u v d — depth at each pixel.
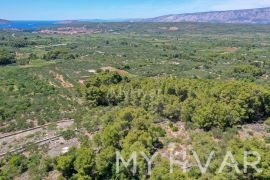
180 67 169.38
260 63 175.12
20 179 56.81
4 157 65.44
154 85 90.56
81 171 51.06
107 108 88.81
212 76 146.38
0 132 79.44
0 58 176.62
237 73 150.38
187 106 75.31
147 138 58.03
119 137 60.16
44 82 126.19
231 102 77.25
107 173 52.44
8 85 122.31
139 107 80.00
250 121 78.06
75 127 78.44
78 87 109.94
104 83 107.31
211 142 59.75
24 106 94.88
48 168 58.34
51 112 91.00
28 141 72.94
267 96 79.25
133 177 51.19
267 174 44.78
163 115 80.12
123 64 170.38
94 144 63.12
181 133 69.44
